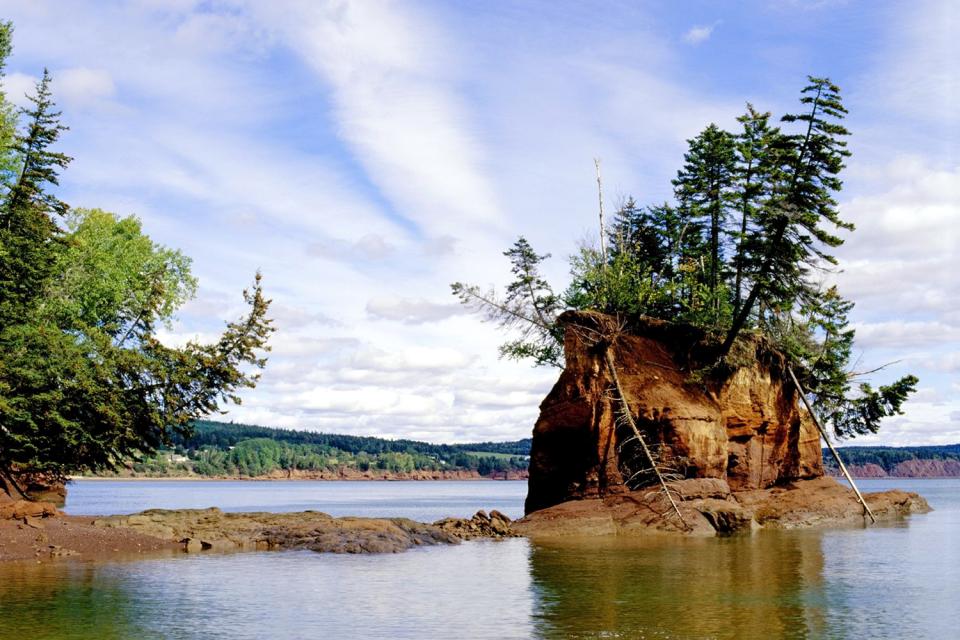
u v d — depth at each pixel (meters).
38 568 24.69
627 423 42.91
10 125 43.66
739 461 48.22
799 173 45.09
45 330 36.69
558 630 16.17
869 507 53.28
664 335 49.16
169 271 56.31
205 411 42.62
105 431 38.91
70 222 51.56
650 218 63.62
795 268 46.06
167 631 15.92
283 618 17.34
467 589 21.44
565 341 45.41
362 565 26.53
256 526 33.66
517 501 110.31
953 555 30.03
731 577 23.86
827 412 57.12
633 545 33.78
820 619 17.45
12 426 36.06
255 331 43.09
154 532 32.00
